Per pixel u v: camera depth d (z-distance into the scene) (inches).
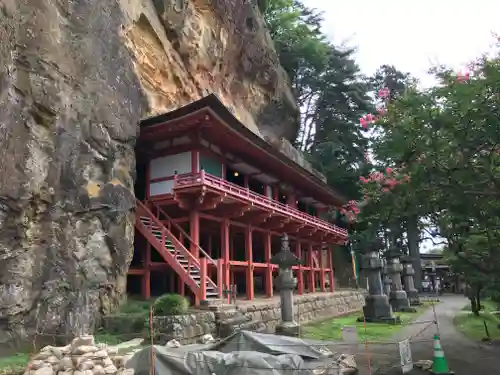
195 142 817.5
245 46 1339.8
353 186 1962.4
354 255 1889.8
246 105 1417.3
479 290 730.8
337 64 2119.8
